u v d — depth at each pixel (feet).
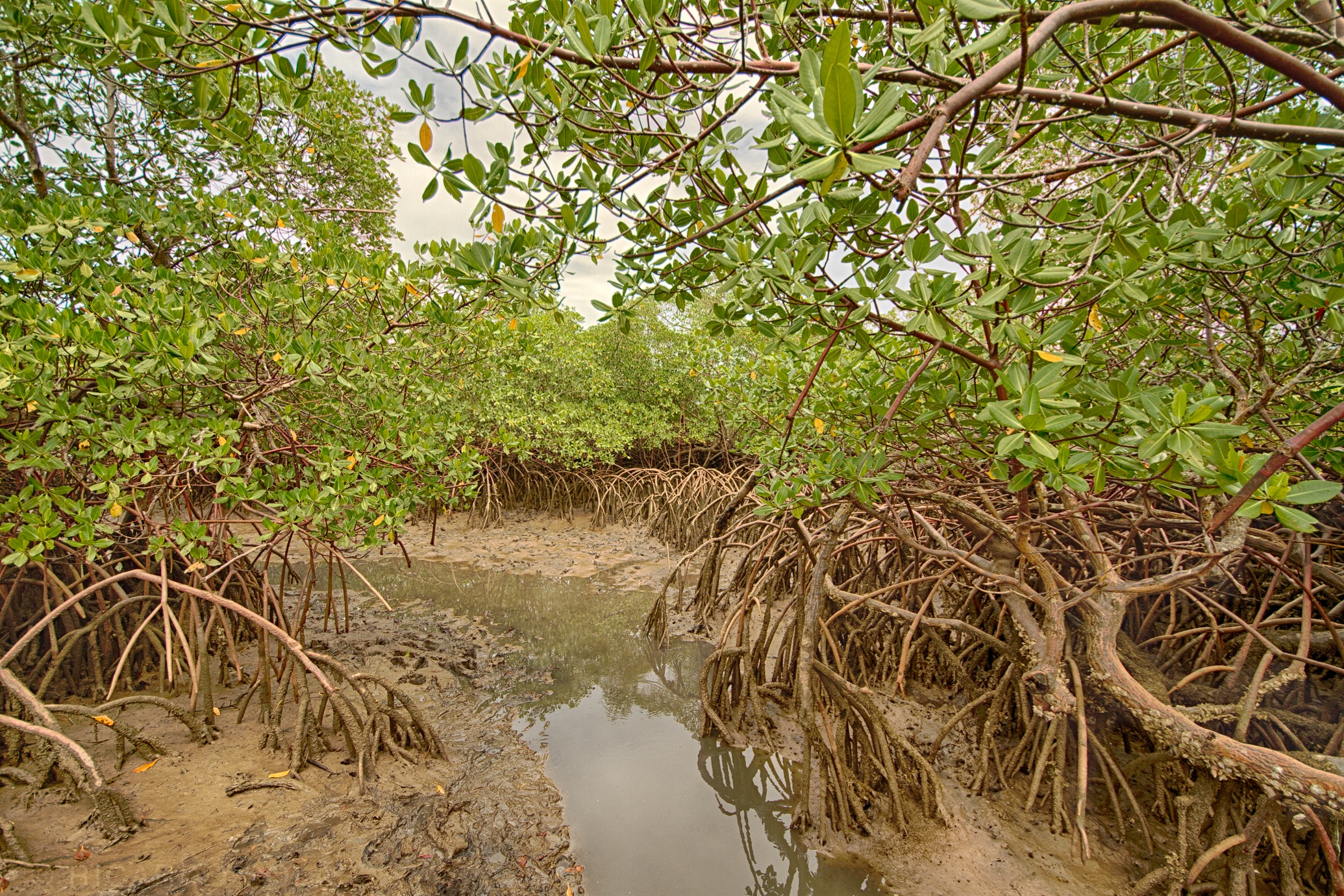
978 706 12.93
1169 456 5.66
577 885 9.96
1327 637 11.78
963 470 10.12
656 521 36.83
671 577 22.72
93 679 14.39
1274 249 6.47
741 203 6.97
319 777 11.89
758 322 6.52
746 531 29.35
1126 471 6.08
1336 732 10.18
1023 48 4.01
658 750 14.25
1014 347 6.76
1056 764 11.38
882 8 6.74
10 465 10.05
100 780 9.71
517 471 43.96
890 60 6.40
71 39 6.15
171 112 13.42
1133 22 4.52
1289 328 8.16
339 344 13.55
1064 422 5.13
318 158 19.83
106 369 10.77
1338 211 6.55
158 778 11.33
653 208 7.49
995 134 7.19
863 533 18.21
